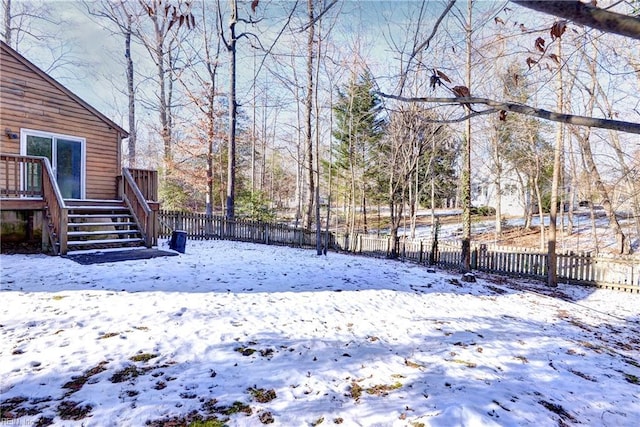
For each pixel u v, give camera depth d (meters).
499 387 3.01
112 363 2.92
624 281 9.20
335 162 23.69
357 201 26.38
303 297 5.52
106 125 9.90
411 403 2.63
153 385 2.65
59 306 4.17
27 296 4.49
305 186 28.77
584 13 0.96
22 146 8.24
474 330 4.68
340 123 21.42
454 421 2.38
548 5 0.96
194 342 3.45
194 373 2.89
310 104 15.30
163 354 3.15
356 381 2.98
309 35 10.85
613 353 4.47
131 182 9.05
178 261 7.26
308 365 3.21
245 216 19.14
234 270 6.92
